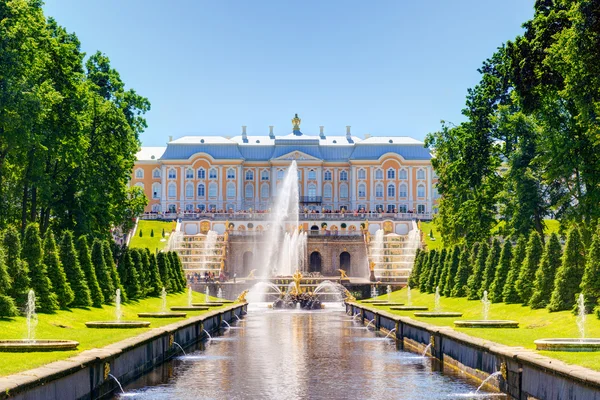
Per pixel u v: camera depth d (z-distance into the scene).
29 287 35.44
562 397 17.70
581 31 40.81
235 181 170.12
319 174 170.62
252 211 154.38
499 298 48.03
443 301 58.38
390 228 136.38
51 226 63.09
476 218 70.00
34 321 31.48
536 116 58.44
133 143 70.25
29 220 62.44
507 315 40.66
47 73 56.38
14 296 34.56
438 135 81.81
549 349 22.16
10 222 61.12
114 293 48.84
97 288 44.16
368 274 112.06
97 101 64.56
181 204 169.88
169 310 52.03
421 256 80.38
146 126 75.44
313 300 77.25
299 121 180.38
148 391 22.89
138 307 50.91
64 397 18.05
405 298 70.25
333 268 117.69
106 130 65.12
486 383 23.48
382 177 170.25
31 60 51.88
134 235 127.38
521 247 46.34
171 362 29.88
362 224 127.44
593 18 40.59
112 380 22.39
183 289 75.88
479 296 51.78
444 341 29.69
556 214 63.78
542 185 64.06
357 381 24.88
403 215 145.88
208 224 134.12
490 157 70.00
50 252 39.78
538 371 19.31
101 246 48.81
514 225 63.72
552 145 50.75
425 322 37.22
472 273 58.25
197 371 27.20
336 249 117.75
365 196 170.00
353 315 62.84
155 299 59.62
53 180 58.75
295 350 34.44
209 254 113.00
